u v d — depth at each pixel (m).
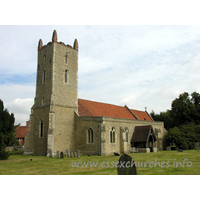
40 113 38.91
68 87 40.12
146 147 40.72
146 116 57.41
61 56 39.97
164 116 82.31
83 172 17.56
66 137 37.91
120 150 39.94
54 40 39.12
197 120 59.41
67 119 38.62
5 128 30.67
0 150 29.20
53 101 36.94
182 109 61.09
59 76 38.94
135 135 43.38
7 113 31.22
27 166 21.84
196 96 63.81
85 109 41.81
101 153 35.00
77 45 43.47
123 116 47.66
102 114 42.94
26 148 39.34
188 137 47.59
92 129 37.41
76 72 42.25
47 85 38.56
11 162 25.70
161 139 49.44
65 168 20.02
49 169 19.55
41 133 38.34
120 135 40.38
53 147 35.03
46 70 39.47
